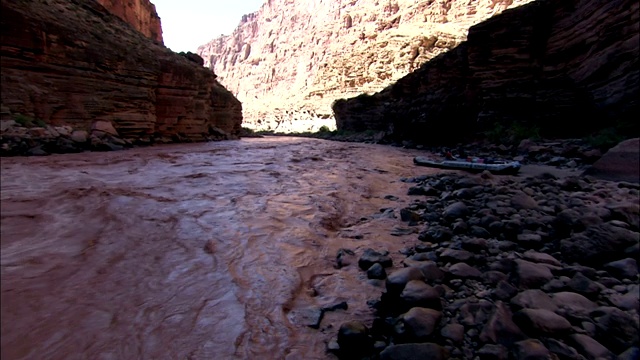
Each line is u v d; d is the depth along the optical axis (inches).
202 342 105.7
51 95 627.5
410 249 188.5
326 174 462.9
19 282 133.6
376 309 130.1
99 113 731.4
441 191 344.8
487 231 196.7
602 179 342.3
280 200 292.7
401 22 3078.2
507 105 842.2
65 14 693.9
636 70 530.0
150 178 369.7
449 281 136.3
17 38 569.3
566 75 724.7
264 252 179.8
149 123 890.7
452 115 1063.0
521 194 248.7
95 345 101.0
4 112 545.6
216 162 556.7
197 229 206.4
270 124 3078.2
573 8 728.3
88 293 129.1
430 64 1242.6
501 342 94.9
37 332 105.0
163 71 955.3
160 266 155.8
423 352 90.6
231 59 6565.0
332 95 2691.9
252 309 126.0
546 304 106.7
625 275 127.3
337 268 169.5
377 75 2504.9
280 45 5797.2
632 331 92.4
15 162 427.2
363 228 230.5
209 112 1346.0
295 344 108.8
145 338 105.7
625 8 565.9
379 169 538.9
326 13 5088.6
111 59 760.3
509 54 847.1
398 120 1391.5
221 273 152.5
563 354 86.9
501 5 2432.3
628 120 531.2
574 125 690.2
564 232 181.0
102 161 489.1
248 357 100.8
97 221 210.4
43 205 239.6
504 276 134.7
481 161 521.3
